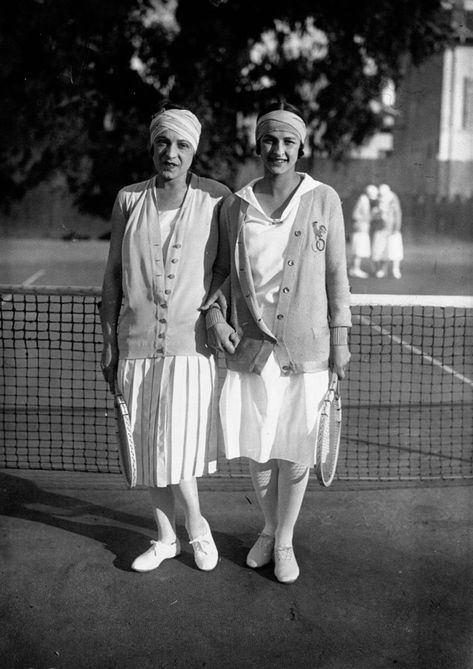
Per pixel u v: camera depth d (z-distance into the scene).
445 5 9.48
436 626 2.68
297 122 2.70
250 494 3.84
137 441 2.90
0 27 8.59
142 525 3.46
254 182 2.85
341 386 6.03
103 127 9.52
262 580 2.98
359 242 12.84
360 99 10.29
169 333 2.82
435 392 5.86
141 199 2.88
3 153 9.69
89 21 8.66
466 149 16.16
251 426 2.85
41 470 4.14
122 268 2.89
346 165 14.98
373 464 4.23
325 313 2.82
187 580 2.98
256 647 2.56
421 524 3.46
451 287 11.43
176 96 9.36
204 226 2.84
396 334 8.15
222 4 9.17
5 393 5.45
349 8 9.33
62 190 10.63
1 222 16.86
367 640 2.60
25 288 4.04
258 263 2.75
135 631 2.65
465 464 4.25
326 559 3.14
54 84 9.05
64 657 2.50
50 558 3.13
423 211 17.00
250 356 2.79
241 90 9.65
